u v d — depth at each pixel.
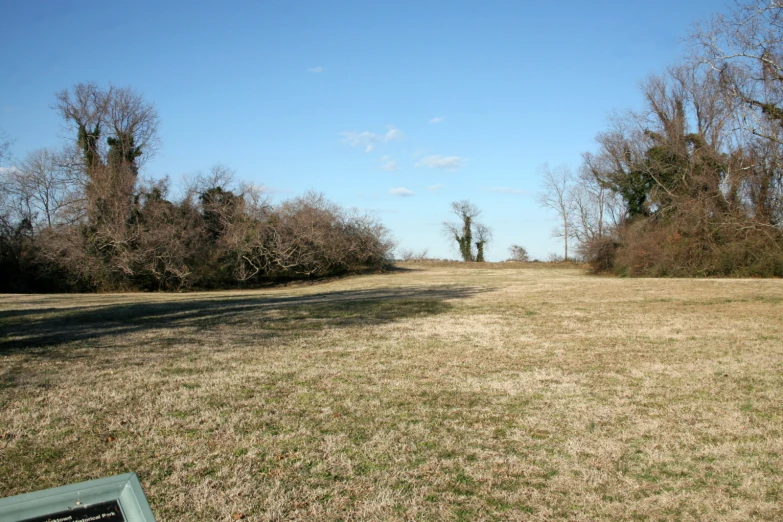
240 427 6.12
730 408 6.68
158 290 37.66
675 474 4.92
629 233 37.00
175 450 5.47
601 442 5.67
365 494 4.57
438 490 4.65
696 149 34.41
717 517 4.18
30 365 9.32
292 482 4.79
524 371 8.75
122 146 41.94
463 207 67.06
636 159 39.34
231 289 39.56
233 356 10.04
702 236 32.00
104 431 6.01
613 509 4.31
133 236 36.28
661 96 36.72
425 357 9.88
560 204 61.91
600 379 8.19
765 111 17.92
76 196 37.81
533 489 4.66
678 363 9.12
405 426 6.18
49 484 4.71
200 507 4.33
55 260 35.66
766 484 4.69
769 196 29.52
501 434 5.93
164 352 10.47
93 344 11.38
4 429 6.06
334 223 46.66
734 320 13.56
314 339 11.87
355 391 7.60
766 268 29.52
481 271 49.94
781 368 8.62
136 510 2.44
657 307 16.48
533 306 17.58
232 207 42.12
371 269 48.97
